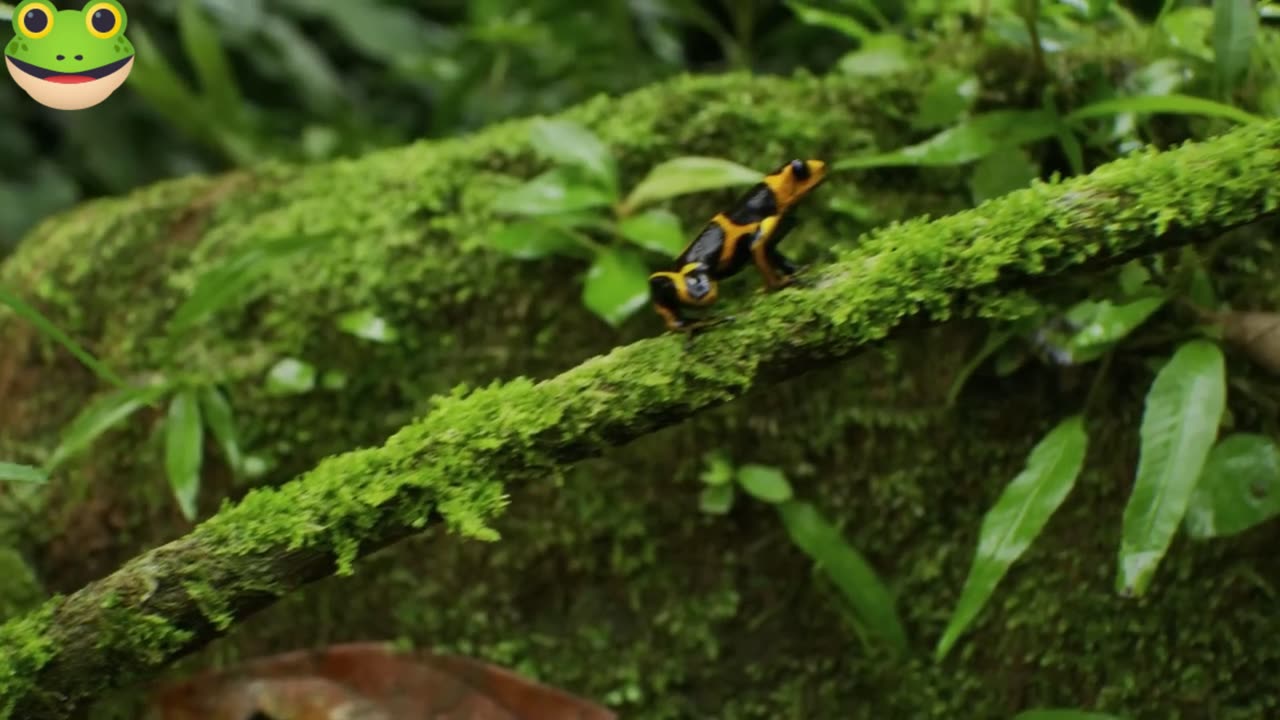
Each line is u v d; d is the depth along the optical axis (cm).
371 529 28
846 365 33
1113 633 32
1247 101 32
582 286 34
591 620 34
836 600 33
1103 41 34
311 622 34
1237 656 32
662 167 32
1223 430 31
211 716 34
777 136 34
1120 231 27
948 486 33
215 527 28
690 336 28
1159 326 32
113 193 65
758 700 33
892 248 28
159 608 28
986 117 32
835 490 33
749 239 28
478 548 34
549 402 28
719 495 33
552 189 33
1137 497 29
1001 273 28
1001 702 33
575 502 34
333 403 34
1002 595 33
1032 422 33
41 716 28
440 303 34
